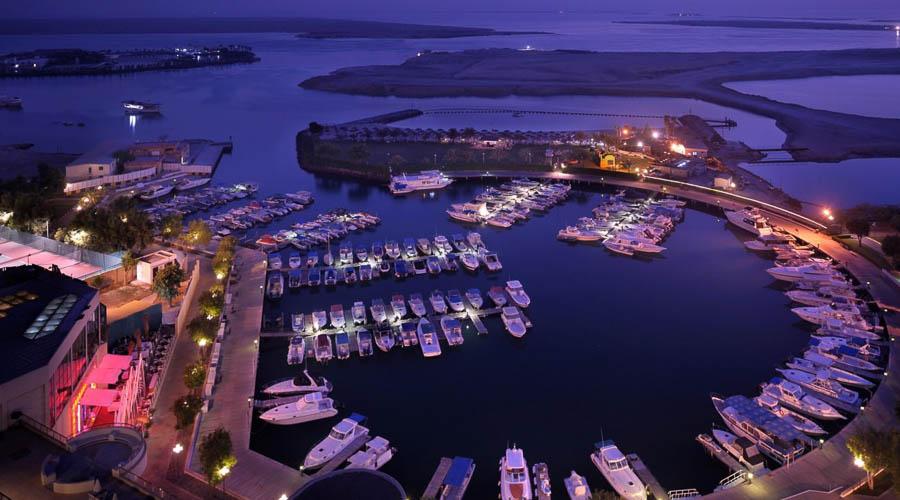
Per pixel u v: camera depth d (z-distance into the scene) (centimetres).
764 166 17638
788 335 8281
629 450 6069
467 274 10231
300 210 13588
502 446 6156
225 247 9625
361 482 4194
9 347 4775
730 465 5672
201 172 16238
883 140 19850
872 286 9144
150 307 7456
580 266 10625
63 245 8362
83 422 5325
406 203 14262
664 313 8919
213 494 5050
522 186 14788
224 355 7256
